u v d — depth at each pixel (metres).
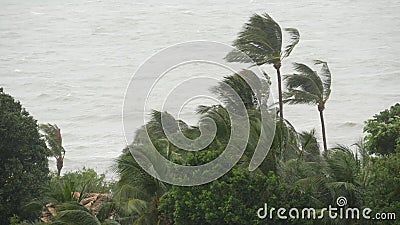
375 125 33.47
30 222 29.27
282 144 26.97
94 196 32.22
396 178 24.41
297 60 150.25
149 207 25.31
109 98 124.94
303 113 103.25
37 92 131.38
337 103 111.25
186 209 24.03
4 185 30.20
